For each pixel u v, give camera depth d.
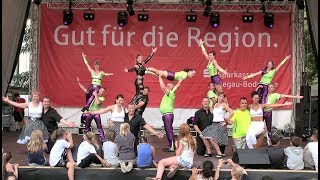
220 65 13.62
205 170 7.00
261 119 8.81
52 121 9.00
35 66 13.60
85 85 13.62
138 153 7.61
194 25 13.63
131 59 13.66
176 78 9.95
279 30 13.59
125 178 7.61
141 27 13.70
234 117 8.88
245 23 13.61
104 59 13.66
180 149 7.52
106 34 13.69
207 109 9.50
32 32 13.61
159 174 7.33
